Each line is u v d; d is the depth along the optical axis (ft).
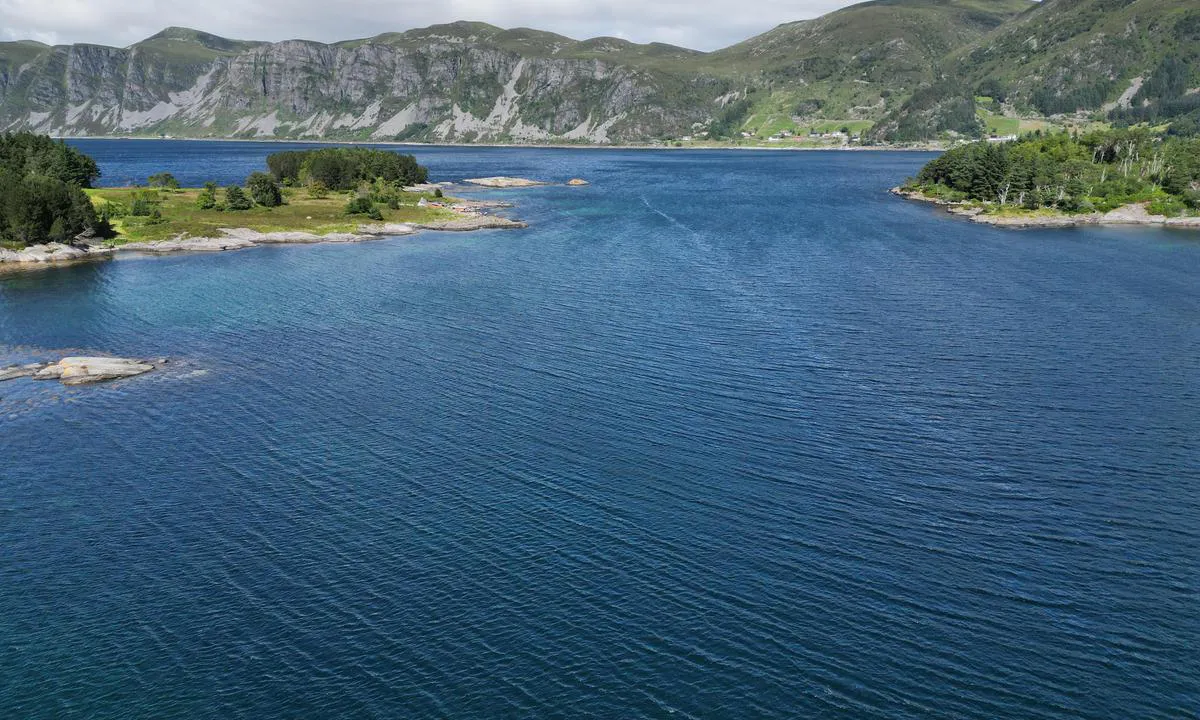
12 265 470.80
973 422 232.53
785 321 331.16
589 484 198.70
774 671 140.56
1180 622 151.74
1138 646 146.00
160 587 162.50
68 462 213.87
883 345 299.79
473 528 180.45
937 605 156.25
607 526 181.06
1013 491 195.72
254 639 148.56
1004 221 622.95
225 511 188.85
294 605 156.97
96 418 241.76
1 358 298.97
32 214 492.54
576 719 130.93
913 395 252.01
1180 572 165.48
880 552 172.14
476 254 495.00
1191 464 207.51
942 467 207.10
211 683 138.92
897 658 143.43
